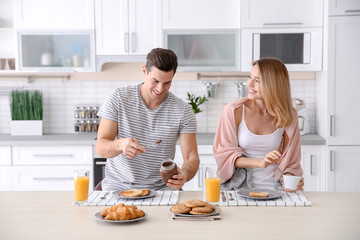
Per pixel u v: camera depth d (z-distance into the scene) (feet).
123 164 7.33
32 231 4.99
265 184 7.61
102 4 12.84
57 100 14.24
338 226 5.15
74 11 12.90
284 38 12.75
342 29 12.26
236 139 7.88
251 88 7.84
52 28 12.90
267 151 7.85
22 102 13.51
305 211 5.77
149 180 7.39
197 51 12.92
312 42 12.71
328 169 12.40
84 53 13.03
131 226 5.15
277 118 7.75
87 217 5.51
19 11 12.89
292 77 13.98
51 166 12.41
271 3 12.67
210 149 12.34
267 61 7.75
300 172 7.79
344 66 12.32
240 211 5.78
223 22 12.78
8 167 12.39
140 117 7.34
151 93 7.00
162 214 5.64
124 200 6.22
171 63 6.71
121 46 12.93
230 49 12.90
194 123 7.52
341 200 6.36
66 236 4.82
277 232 4.92
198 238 4.73
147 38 12.88
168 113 7.40
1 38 13.76
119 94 7.34
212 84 13.80
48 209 5.87
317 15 12.66
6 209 5.88
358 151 12.39
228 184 7.72
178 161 12.37
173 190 7.36
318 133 13.51
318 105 13.53
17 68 13.03
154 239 4.71
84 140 12.32
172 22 12.82
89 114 13.88
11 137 13.03
